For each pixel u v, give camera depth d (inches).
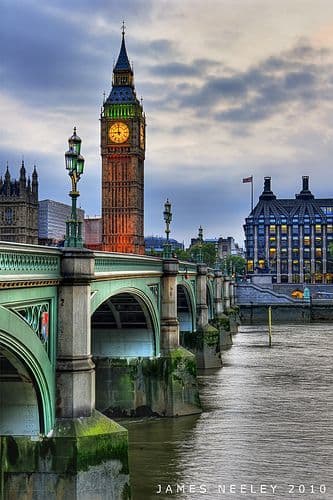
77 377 1047.6
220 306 4178.2
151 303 1781.5
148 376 1840.6
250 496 1214.3
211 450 1514.5
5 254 818.2
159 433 1669.5
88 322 1074.1
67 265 1041.5
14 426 1023.0
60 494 1018.1
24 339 904.9
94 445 1034.7
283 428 1723.7
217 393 2246.6
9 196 6692.9
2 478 1028.5
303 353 3412.9
